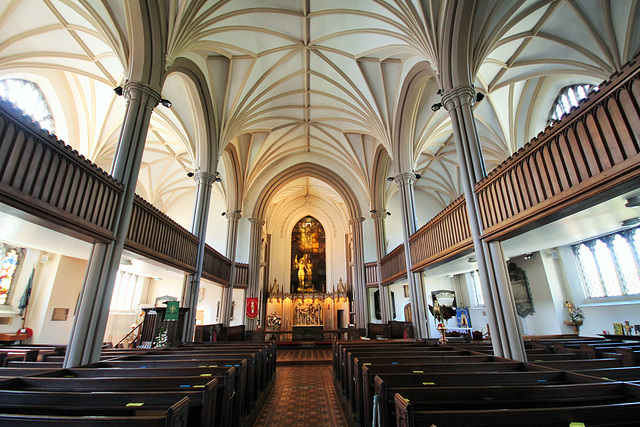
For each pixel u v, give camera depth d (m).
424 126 12.94
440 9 7.98
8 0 7.91
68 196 5.04
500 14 7.87
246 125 13.81
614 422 2.34
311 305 21.06
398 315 17.05
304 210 24.94
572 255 12.24
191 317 10.30
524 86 12.62
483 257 6.32
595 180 3.93
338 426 4.86
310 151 18.92
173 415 2.04
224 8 9.04
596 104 4.01
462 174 7.04
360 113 13.42
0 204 4.03
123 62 7.64
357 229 17.78
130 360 5.65
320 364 11.43
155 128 14.41
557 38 9.55
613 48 8.79
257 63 11.69
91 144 13.28
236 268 16.36
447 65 7.68
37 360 6.49
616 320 10.45
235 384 4.39
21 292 11.47
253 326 16.08
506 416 2.25
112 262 6.04
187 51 9.24
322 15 9.94
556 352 6.93
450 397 2.95
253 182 17.89
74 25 8.86
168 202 19.95
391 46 10.23
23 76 10.69
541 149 4.90
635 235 10.03
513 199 5.48
